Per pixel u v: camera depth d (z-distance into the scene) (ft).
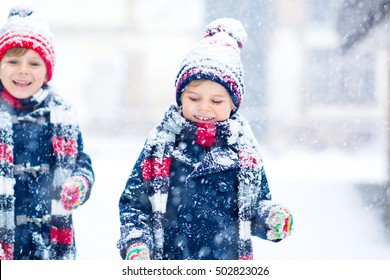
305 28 185.57
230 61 24.09
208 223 23.84
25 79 28.02
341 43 103.60
